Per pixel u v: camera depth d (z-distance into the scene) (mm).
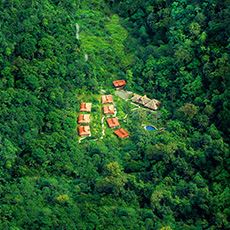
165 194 143750
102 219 137000
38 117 154875
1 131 148500
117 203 142375
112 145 157500
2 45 160375
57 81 164250
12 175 143250
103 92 172000
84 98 168625
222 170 148125
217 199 142500
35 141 149875
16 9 168000
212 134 154375
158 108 168875
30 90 158750
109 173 147500
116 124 162750
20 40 164125
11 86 157250
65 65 168375
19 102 154500
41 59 164875
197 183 146375
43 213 134500
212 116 158875
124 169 151750
